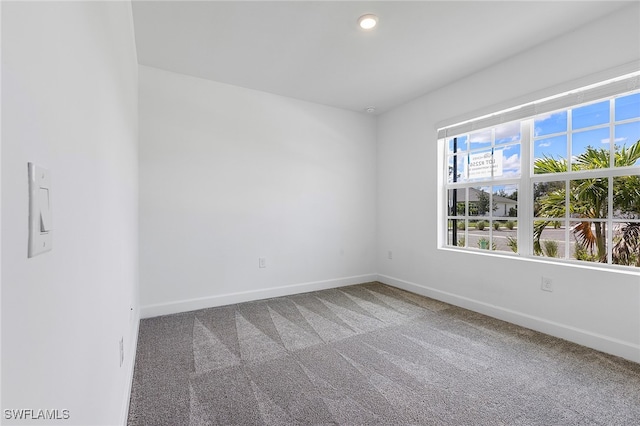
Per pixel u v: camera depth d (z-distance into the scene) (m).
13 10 0.38
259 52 2.63
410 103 3.80
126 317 1.66
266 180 3.53
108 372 1.05
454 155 3.42
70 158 0.62
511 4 2.01
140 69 2.85
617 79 2.11
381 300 3.43
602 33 2.14
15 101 0.38
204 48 2.57
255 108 3.45
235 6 2.03
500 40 2.44
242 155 3.37
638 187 2.12
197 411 1.55
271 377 1.86
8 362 0.37
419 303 3.31
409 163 3.84
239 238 3.36
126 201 1.70
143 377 1.85
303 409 1.57
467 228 3.29
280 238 3.62
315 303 3.31
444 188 3.50
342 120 4.09
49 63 0.50
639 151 2.10
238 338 2.41
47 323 0.49
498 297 2.85
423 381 1.82
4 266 0.36
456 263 3.24
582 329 2.28
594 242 2.33
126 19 1.78
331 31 2.33
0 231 0.35
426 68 2.92
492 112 2.85
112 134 1.18
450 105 3.29
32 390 0.43
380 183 4.32
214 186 3.21
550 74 2.44
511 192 2.87
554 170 2.57
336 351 2.20
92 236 0.81
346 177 4.13
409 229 3.85
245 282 3.39
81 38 0.71
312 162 3.85
